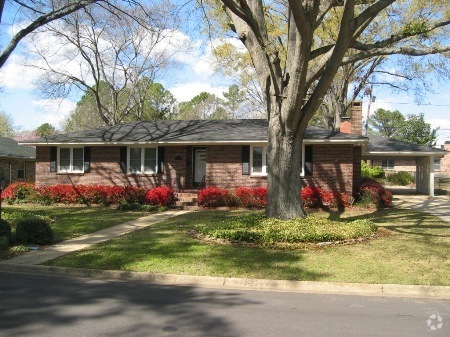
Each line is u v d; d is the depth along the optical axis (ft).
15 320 18.20
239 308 20.24
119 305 20.58
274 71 39.83
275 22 61.98
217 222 45.47
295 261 28.71
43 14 45.60
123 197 64.75
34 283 25.29
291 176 41.29
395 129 229.45
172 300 21.61
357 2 42.16
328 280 24.64
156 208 59.77
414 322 18.37
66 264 28.89
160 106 195.72
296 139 41.42
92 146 71.31
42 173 73.15
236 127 72.18
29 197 70.08
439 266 27.30
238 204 61.82
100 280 26.35
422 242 34.50
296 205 41.45
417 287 23.54
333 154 63.16
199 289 24.16
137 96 144.05
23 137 219.82
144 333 16.65
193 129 72.59
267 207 42.29
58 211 58.85
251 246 33.22
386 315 19.38
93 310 19.71
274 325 17.75
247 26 43.24
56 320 18.22
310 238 33.71
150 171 69.41
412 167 148.25
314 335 16.60
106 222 47.75
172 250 32.14
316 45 69.26
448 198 79.66
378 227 41.98
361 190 63.31
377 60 92.63
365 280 24.57
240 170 65.82
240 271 26.58
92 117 169.68
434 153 83.51
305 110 39.88
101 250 32.65
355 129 86.33
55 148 72.64
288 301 21.67
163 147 68.85
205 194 61.77
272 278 25.14
